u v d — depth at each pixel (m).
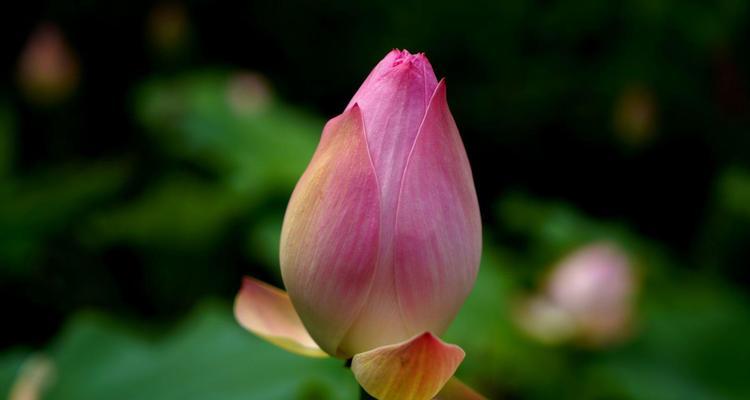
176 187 1.84
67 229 1.93
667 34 3.05
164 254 1.82
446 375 0.64
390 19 3.16
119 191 2.19
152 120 2.13
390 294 0.64
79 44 3.05
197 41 3.13
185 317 1.80
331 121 0.65
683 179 3.16
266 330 0.69
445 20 3.14
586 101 3.11
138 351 0.96
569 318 1.35
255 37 3.23
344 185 0.64
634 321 1.37
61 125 2.44
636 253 1.81
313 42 3.22
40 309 1.92
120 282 1.98
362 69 3.20
